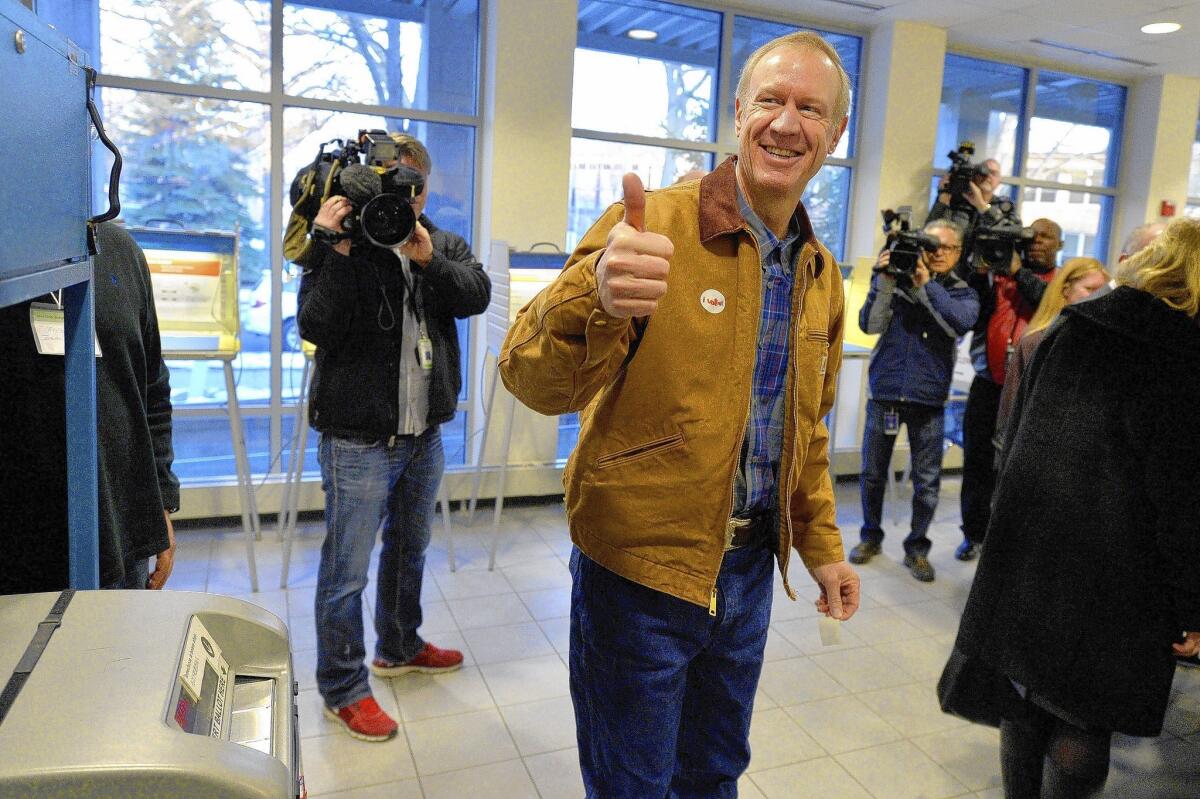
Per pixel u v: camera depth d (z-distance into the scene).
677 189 1.21
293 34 3.80
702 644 1.26
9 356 1.07
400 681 2.55
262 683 0.90
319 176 2.07
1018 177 5.45
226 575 3.29
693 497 1.17
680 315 1.15
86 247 1.02
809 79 1.14
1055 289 2.64
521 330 1.11
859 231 4.98
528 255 3.65
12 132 0.75
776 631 3.03
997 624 1.60
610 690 1.24
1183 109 5.64
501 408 4.24
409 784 2.07
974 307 3.49
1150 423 1.43
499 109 3.97
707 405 1.16
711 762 1.39
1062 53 5.07
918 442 3.63
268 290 3.96
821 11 4.52
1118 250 5.88
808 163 1.16
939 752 2.31
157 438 1.65
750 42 4.65
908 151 4.82
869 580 3.58
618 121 4.46
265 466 4.05
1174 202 5.77
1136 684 1.47
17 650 0.77
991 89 5.26
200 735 0.70
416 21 3.99
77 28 3.48
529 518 4.19
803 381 1.27
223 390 3.97
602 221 1.14
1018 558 1.58
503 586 3.32
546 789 2.07
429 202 4.19
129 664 0.76
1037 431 1.57
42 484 1.09
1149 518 1.46
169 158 3.71
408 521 2.40
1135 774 2.23
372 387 2.09
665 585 1.18
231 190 3.83
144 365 1.54
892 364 3.59
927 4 4.26
